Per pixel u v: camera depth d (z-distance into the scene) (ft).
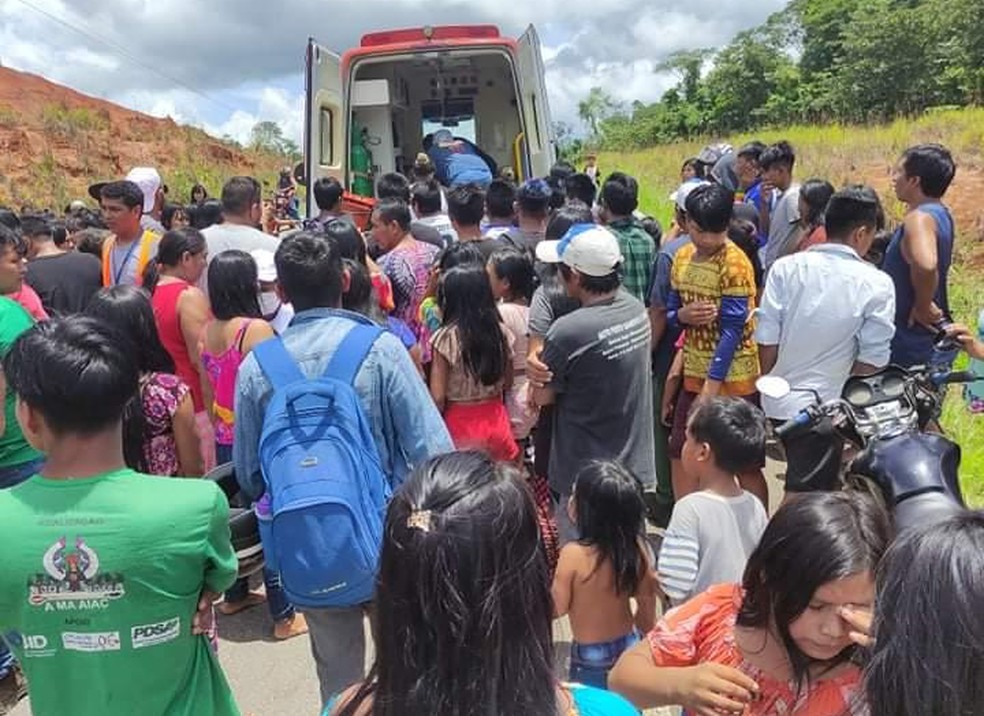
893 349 13.76
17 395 6.75
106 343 6.70
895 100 125.39
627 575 10.23
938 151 13.30
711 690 5.79
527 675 4.28
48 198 106.52
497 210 19.90
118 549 6.46
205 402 13.80
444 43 30.19
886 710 4.11
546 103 29.40
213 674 7.38
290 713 12.17
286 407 8.70
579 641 10.52
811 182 18.22
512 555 4.33
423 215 21.53
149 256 18.04
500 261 14.44
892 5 130.82
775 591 5.30
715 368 13.64
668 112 189.67
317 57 27.71
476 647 4.20
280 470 8.50
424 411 9.46
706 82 185.78
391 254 18.04
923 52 122.11
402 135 36.99
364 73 32.86
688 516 9.49
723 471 9.70
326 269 9.49
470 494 4.39
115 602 6.53
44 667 6.75
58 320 6.87
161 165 135.95
